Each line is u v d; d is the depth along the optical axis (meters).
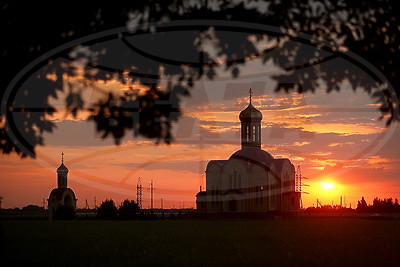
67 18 19.20
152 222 91.19
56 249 40.28
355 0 19.56
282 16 19.59
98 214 109.19
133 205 107.19
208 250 39.34
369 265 30.44
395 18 19.80
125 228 70.44
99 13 19.38
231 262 31.70
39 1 19.05
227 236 54.34
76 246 43.06
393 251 37.81
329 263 31.27
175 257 34.56
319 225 77.19
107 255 36.03
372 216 105.62
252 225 78.56
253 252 37.56
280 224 81.69
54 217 111.25
